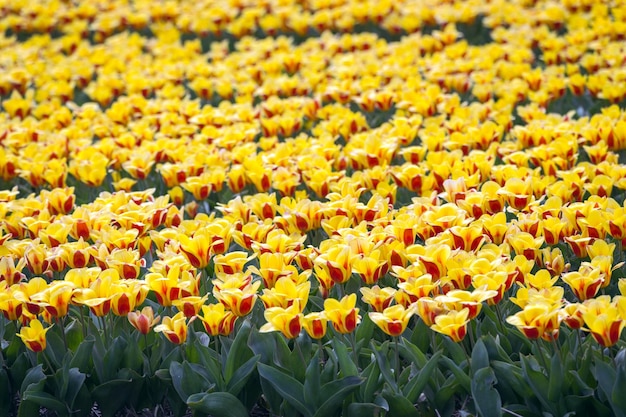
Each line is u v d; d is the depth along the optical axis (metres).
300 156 5.82
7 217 5.36
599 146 5.50
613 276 4.36
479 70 8.36
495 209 4.61
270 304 3.67
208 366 3.77
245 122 7.23
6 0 12.60
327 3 11.29
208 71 8.98
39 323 3.76
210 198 6.08
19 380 4.10
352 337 3.71
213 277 4.77
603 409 3.46
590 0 10.12
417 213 4.50
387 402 3.58
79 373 3.88
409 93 7.29
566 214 4.20
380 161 5.73
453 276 3.66
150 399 4.05
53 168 6.00
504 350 3.85
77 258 4.25
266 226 4.40
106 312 3.85
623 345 3.67
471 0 10.73
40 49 10.97
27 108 7.83
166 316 3.97
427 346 3.97
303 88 7.96
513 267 3.67
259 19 11.47
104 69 9.42
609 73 7.42
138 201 5.02
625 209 4.15
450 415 3.72
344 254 3.76
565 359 3.58
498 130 6.14
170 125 7.12
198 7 11.63
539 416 3.54
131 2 13.58
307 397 3.59
